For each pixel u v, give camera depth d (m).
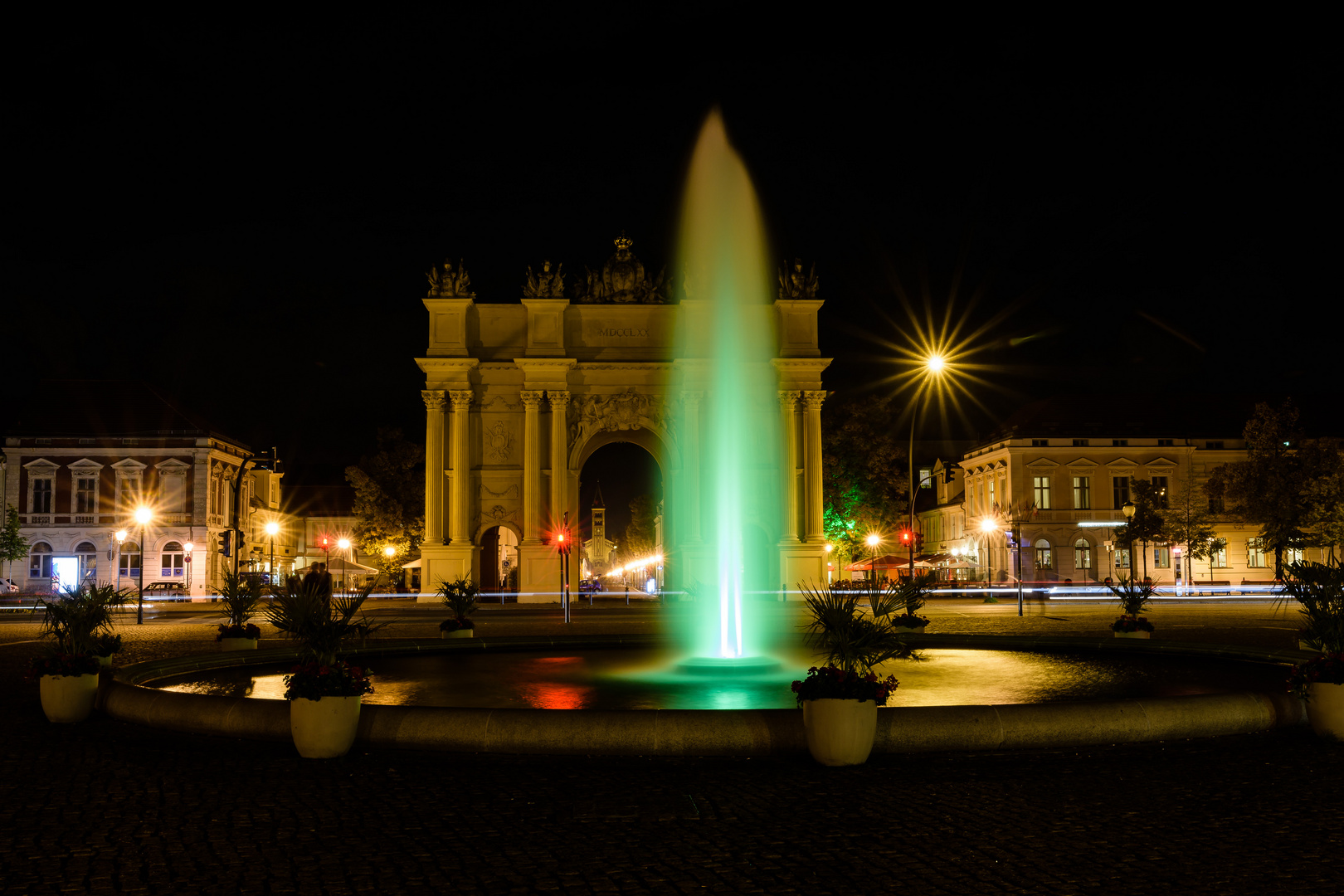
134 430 90.62
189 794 11.61
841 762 12.68
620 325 74.38
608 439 78.06
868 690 12.70
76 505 89.69
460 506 72.00
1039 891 8.27
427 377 72.56
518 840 9.72
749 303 74.50
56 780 12.39
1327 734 14.20
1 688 21.81
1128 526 84.38
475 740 13.49
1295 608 57.31
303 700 13.38
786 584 72.12
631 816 10.51
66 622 17.58
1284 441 82.38
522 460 73.25
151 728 15.85
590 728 13.35
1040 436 95.69
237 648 29.61
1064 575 94.56
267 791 11.69
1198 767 12.68
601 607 64.38
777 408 74.12
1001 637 26.78
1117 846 9.43
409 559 96.44
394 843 9.66
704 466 72.62
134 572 89.50
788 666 23.12
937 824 10.19
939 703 17.45
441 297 72.62
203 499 90.19
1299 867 8.81
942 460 55.50
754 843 9.60
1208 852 9.24
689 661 24.02
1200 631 37.84
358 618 52.41
